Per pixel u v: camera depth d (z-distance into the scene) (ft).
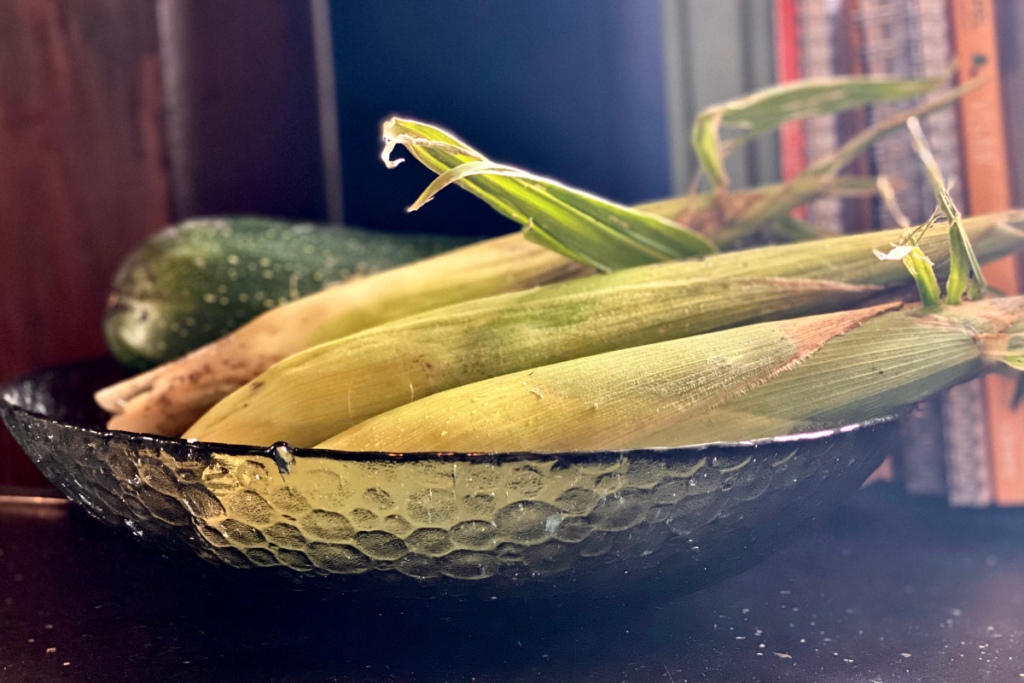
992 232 1.51
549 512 1.25
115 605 1.61
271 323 1.79
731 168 2.31
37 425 1.39
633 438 1.38
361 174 2.89
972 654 1.45
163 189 2.74
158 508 1.33
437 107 2.82
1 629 1.53
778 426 1.40
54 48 2.51
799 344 1.41
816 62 2.18
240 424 1.50
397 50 2.82
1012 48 2.04
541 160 2.78
